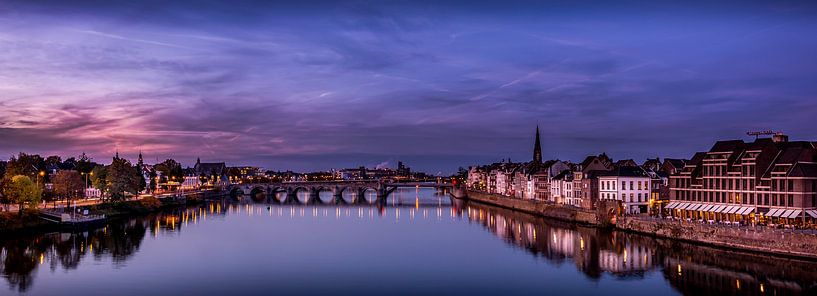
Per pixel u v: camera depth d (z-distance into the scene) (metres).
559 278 112.81
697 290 102.12
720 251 133.62
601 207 187.00
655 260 126.56
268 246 150.12
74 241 157.00
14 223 165.62
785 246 123.25
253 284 107.75
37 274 114.88
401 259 131.88
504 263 127.00
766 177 147.12
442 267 123.25
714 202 162.50
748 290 100.62
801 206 137.00
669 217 169.38
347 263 127.06
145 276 113.56
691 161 177.38
